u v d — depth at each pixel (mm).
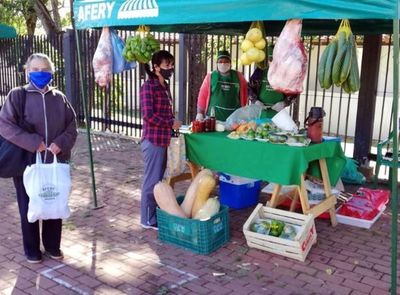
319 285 3748
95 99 10797
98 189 6324
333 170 4984
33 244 4043
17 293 3586
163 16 4117
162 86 4594
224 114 5848
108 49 5102
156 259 4191
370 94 6977
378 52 6828
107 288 3678
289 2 3324
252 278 3854
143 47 4508
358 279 3855
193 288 3688
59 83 11539
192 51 8938
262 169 4445
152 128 4605
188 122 9172
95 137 10141
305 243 4164
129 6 4473
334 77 3287
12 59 12750
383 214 5434
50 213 3764
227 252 4348
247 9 3545
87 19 5078
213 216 4312
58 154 3842
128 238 4668
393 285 3336
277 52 3533
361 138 7168
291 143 4340
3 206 5621
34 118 3684
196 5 3857
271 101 6027
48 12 13859
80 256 4242
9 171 3754
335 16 3158
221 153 4773
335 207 5332
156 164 4703
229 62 5793
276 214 4543
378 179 6883
